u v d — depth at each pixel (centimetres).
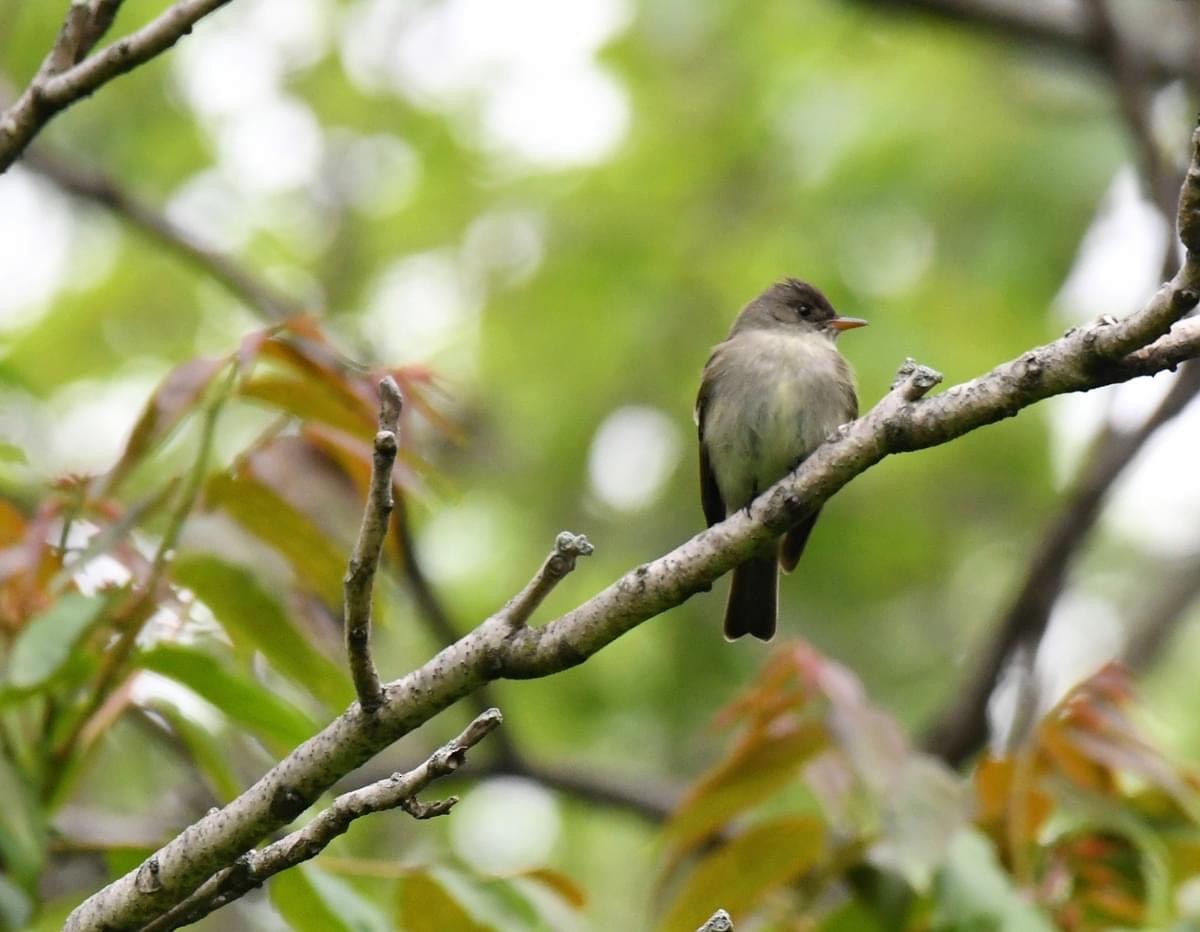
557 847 1410
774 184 1605
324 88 1620
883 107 1517
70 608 547
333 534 618
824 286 1499
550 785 1130
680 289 1577
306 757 462
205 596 596
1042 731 653
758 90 1602
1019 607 1054
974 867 608
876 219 1510
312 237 1605
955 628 1493
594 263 1585
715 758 1396
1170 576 1461
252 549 612
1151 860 628
